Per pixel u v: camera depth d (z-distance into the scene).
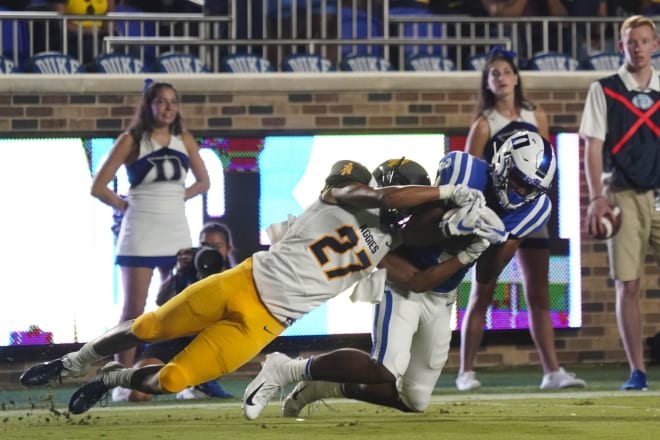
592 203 23.84
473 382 24.91
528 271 25.27
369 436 16.23
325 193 16.83
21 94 27.88
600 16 32.88
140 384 17.14
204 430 17.08
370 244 16.83
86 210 27.88
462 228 16.25
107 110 28.12
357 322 28.31
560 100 29.23
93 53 30.38
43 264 27.72
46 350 27.62
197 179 25.30
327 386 18.56
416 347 18.33
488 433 16.59
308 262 16.67
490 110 23.92
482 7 32.59
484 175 17.28
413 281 17.16
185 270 24.42
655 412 19.67
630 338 24.17
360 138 28.72
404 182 17.42
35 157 27.86
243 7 30.47
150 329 17.00
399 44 29.83
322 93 28.66
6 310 27.56
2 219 27.67
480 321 24.95
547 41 31.27
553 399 22.44
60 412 20.95
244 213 28.33
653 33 23.91
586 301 29.36
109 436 16.36
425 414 19.62
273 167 28.47
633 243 24.00
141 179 24.41
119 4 32.75
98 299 27.81
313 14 30.64
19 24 30.72
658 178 23.81
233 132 28.33
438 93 28.92
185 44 29.81
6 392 26.50
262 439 15.96
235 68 28.92
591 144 23.97
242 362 16.78
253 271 16.75
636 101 23.91
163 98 24.30
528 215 17.62
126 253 24.47
